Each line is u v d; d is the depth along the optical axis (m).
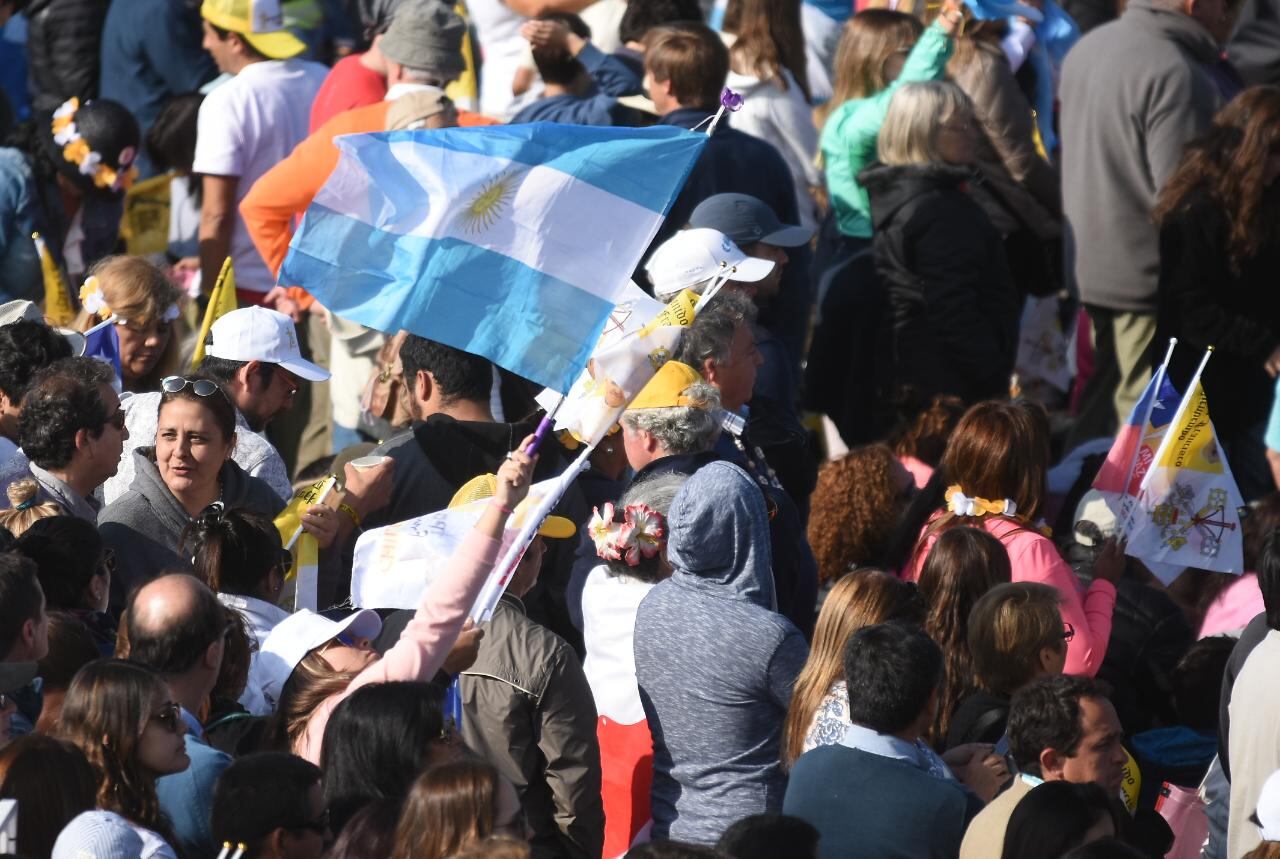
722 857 12.98
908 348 31.64
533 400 26.27
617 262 18.78
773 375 26.08
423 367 22.09
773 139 35.41
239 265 33.25
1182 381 30.33
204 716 17.11
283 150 33.38
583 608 20.12
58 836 13.70
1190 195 29.89
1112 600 22.16
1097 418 32.81
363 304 18.56
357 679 16.53
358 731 15.03
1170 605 23.70
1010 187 34.16
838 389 33.06
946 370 31.36
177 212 33.78
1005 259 32.09
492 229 18.64
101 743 14.59
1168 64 31.48
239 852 12.76
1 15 41.44
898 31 33.94
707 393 20.56
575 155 18.86
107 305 24.38
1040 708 17.03
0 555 15.87
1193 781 21.78
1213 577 24.58
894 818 16.08
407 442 21.75
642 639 18.67
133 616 16.19
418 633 16.53
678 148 19.09
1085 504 24.70
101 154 30.23
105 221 31.23
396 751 14.91
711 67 30.25
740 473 18.83
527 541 16.97
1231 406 30.25
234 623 17.41
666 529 19.64
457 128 18.97
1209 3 32.12
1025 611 18.88
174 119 33.38
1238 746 17.88
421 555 18.59
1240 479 30.72
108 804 14.55
